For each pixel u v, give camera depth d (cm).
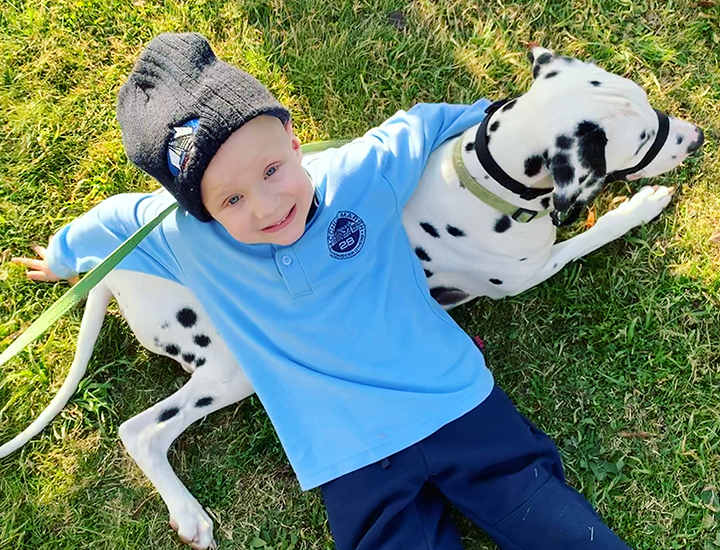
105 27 127
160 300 93
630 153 80
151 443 99
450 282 101
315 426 91
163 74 71
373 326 88
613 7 120
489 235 91
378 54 122
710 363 105
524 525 90
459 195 89
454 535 94
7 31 127
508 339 111
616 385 107
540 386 108
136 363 113
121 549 106
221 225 84
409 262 92
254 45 124
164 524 106
